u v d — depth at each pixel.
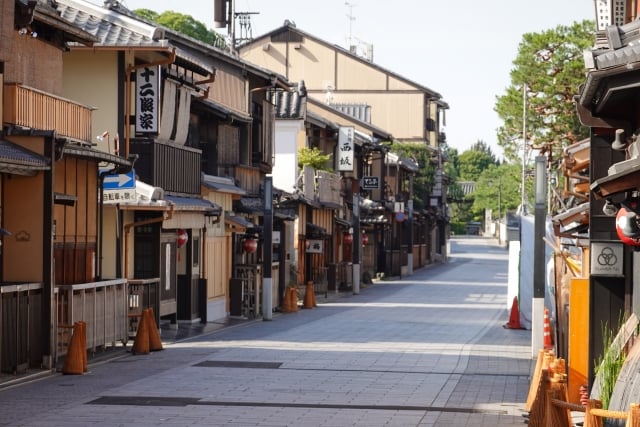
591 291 19.11
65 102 30.06
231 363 28.30
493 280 85.19
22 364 24.66
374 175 92.06
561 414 15.32
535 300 30.70
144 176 36.59
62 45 31.92
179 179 39.44
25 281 25.45
